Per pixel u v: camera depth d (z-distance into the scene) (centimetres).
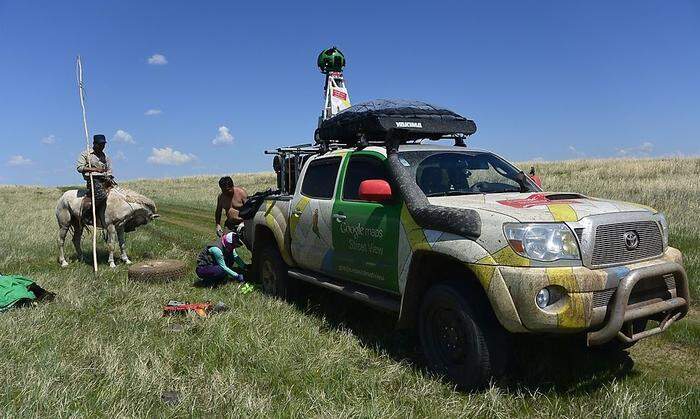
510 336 418
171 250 1149
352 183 580
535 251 388
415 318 488
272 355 485
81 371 450
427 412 391
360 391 423
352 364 476
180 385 430
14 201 3216
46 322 589
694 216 1184
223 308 657
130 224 1029
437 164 545
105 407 391
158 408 390
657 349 511
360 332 573
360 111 608
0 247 1184
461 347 429
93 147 991
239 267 874
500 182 554
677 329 545
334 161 627
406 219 481
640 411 369
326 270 613
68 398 398
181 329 576
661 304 409
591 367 470
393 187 506
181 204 2569
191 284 824
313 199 637
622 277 391
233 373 446
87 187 981
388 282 509
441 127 597
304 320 600
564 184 2266
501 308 392
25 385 412
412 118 585
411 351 516
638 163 3516
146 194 3738
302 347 504
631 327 404
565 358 484
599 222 398
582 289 380
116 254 1119
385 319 610
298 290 708
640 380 441
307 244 643
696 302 626
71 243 1273
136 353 488
